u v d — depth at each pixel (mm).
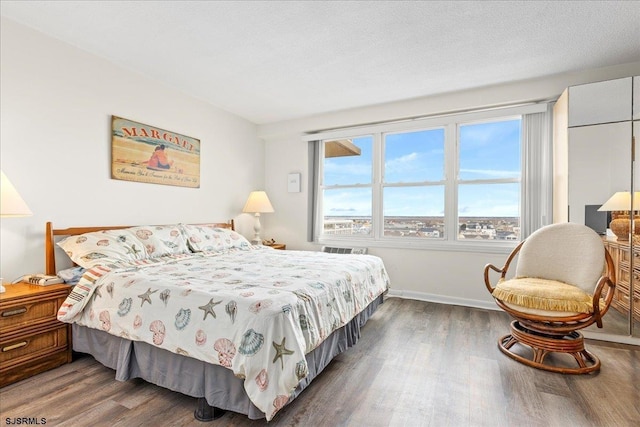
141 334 1740
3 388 1838
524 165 3357
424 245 3803
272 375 1396
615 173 2592
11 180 2229
